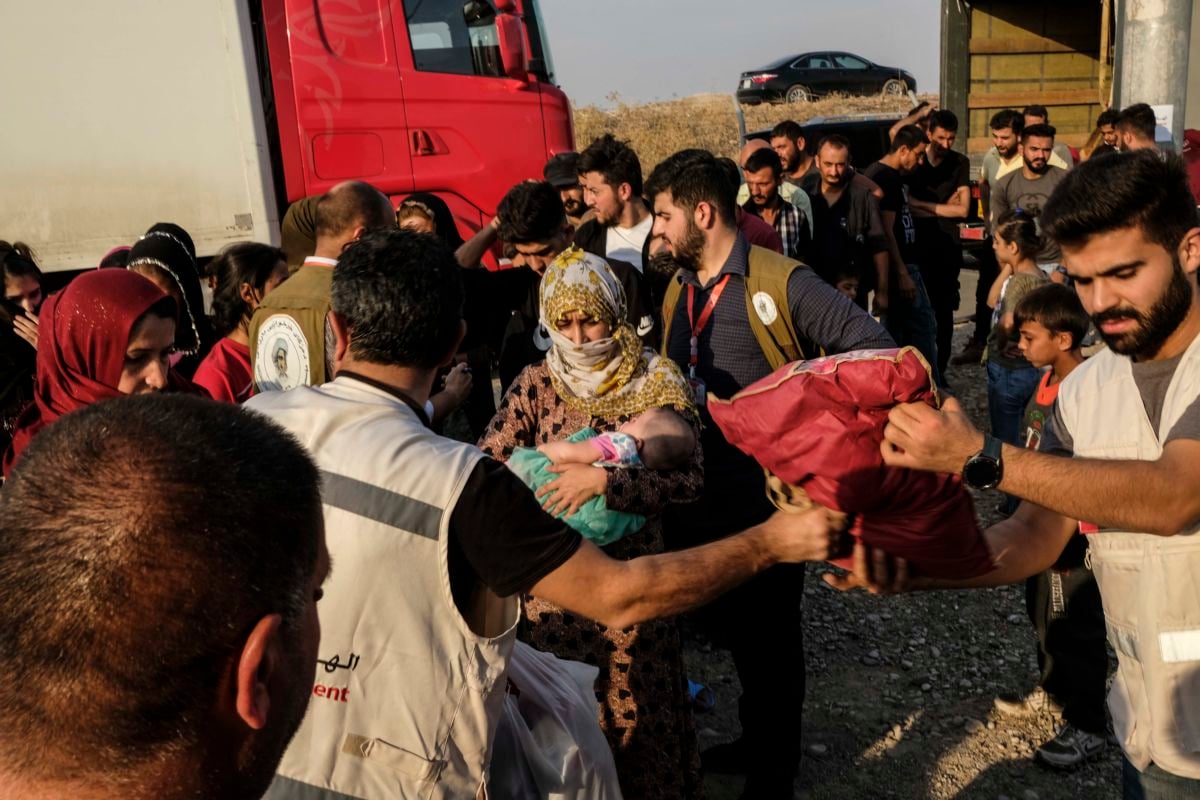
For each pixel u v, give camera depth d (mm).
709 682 4277
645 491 2488
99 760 859
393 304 1891
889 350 1777
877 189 7117
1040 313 3693
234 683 916
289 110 7352
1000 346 5422
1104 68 10430
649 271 4301
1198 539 1885
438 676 1731
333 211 3312
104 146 6781
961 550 1886
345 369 1958
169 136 6820
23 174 6738
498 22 7500
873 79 28047
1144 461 1729
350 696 1707
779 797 3357
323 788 1713
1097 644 3551
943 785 3580
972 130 11422
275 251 3742
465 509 1724
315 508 1026
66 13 6637
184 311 3836
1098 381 2070
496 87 7688
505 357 4188
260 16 7297
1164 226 1790
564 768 2023
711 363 3303
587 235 4984
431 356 1953
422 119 7586
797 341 3232
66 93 6703
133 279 2682
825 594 4992
